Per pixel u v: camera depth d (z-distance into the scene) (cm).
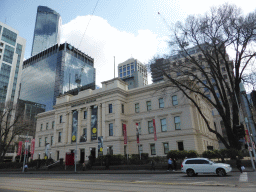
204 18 2631
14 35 10212
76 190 1060
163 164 2744
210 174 1839
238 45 2505
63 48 11594
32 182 1554
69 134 4662
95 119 4328
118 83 4297
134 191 967
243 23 2383
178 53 2823
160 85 3959
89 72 12675
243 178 1389
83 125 4534
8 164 4728
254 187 971
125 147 3972
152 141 3791
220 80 2673
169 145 3588
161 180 1430
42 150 5572
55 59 11381
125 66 14975
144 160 3002
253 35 2355
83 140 4366
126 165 3014
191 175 1727
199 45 2680
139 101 4197
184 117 3566
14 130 5131
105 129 4106
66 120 4816
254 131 1561
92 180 1559
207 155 2644
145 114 4038
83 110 4669
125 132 3734
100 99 4375
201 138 3491
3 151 5256
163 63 2847
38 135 5875
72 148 4494
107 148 3928
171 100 3797
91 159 3553
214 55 2911
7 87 9269
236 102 2548
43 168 3997
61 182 1493
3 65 9338
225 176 1603
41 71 11894
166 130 3728
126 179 1608
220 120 6681
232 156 2423
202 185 1090
